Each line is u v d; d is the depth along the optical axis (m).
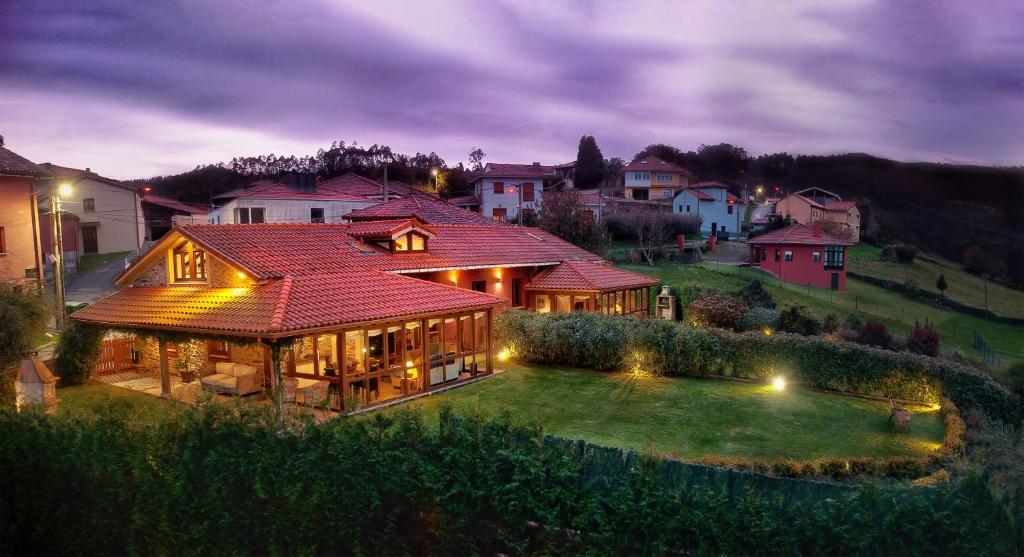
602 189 91.69
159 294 21.34
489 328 22.91
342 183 61.25
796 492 8.26
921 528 7.75
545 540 8.43
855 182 83.75
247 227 23.20
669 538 8.11
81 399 19.25
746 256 63.97
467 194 88.88
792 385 21.44
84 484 10.27
